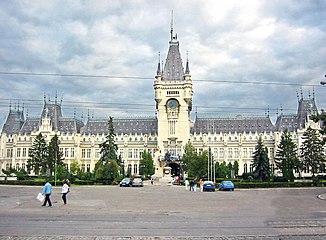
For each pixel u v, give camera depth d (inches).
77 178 4414.4
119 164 4901.6
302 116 6486.2
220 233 812.0
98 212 1246.9
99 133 7057.1
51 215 1150.3
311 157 4793.3
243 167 6540.4
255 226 911.7
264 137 6569.9
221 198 1968.5
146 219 1053.2
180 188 3324.3
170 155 6018.7
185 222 988.6
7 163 7012.8
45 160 5182.1
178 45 6560.0
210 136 6683.1
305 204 1561.3
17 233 808.3
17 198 1879.9
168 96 6368.1
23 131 7081.7
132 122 7101.4
